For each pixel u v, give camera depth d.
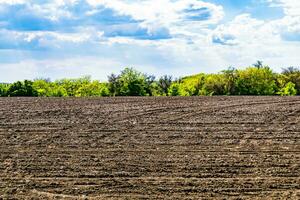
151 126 18.97
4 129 18.53
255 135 17.05
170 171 12.29
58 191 10.70
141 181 11.43
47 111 23.83
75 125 19.36
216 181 11.41
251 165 12.88
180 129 18.28
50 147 15.24
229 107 25.17
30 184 11.23
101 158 13.72
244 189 10.78
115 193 10.53
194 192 10.56
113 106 26.17
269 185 11.09
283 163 13.10
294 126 18.88
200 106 25.77
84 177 11.82
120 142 15.92
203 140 16.20
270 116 21.56
